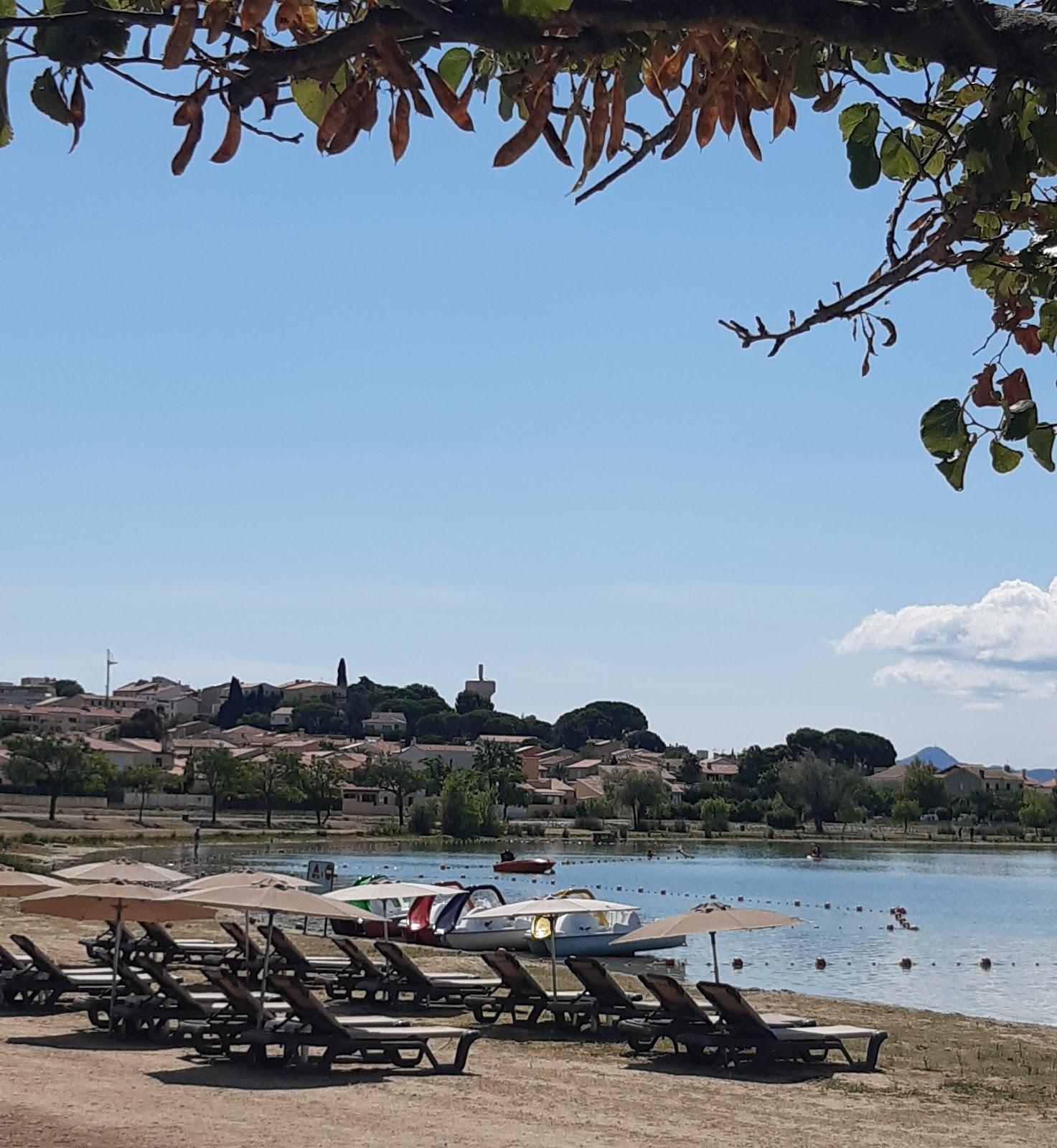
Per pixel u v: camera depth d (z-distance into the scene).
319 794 123.12
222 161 2.23
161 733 169.12
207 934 29.31
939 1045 18.03
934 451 2.68
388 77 2.18
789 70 2.46
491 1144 10.13
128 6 2.24
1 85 2.15
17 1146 9.05
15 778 103.12
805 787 145.25
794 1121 11.91
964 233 2.66
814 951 36.22
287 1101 11.45
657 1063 14.91
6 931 27.17
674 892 62.16
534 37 2.16
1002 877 79.88
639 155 2.49
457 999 19.66
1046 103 2.43
